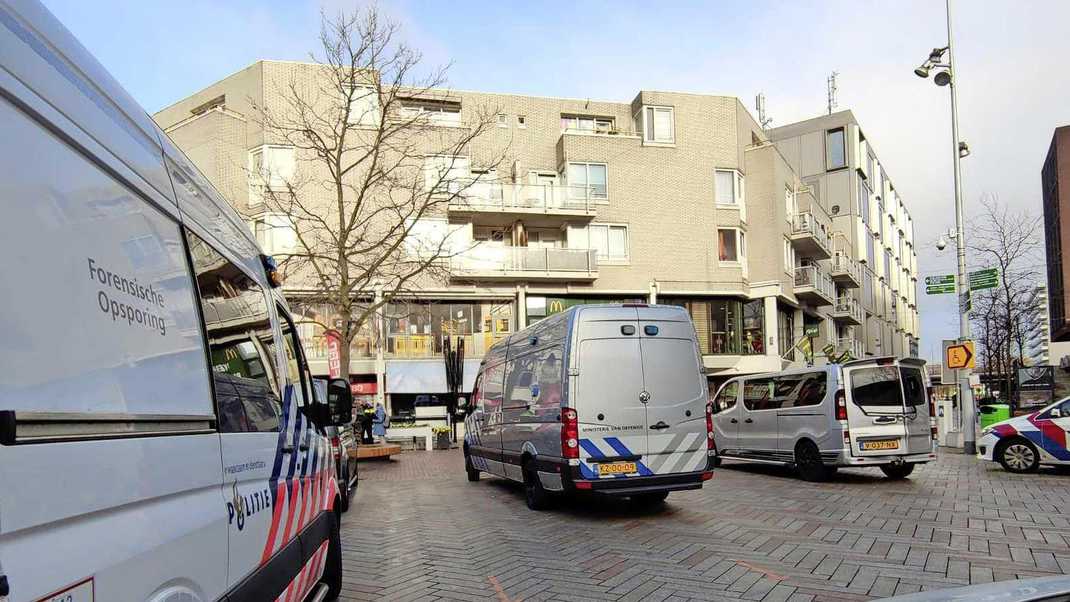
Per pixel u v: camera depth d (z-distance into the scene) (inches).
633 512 372.2
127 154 94.7
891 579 228.1
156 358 93.8
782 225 1352.1
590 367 350.3
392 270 984.9
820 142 2065.7
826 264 1696.6
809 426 504.7
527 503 408.5
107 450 77.4
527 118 1317.7
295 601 156.2
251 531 122.7
